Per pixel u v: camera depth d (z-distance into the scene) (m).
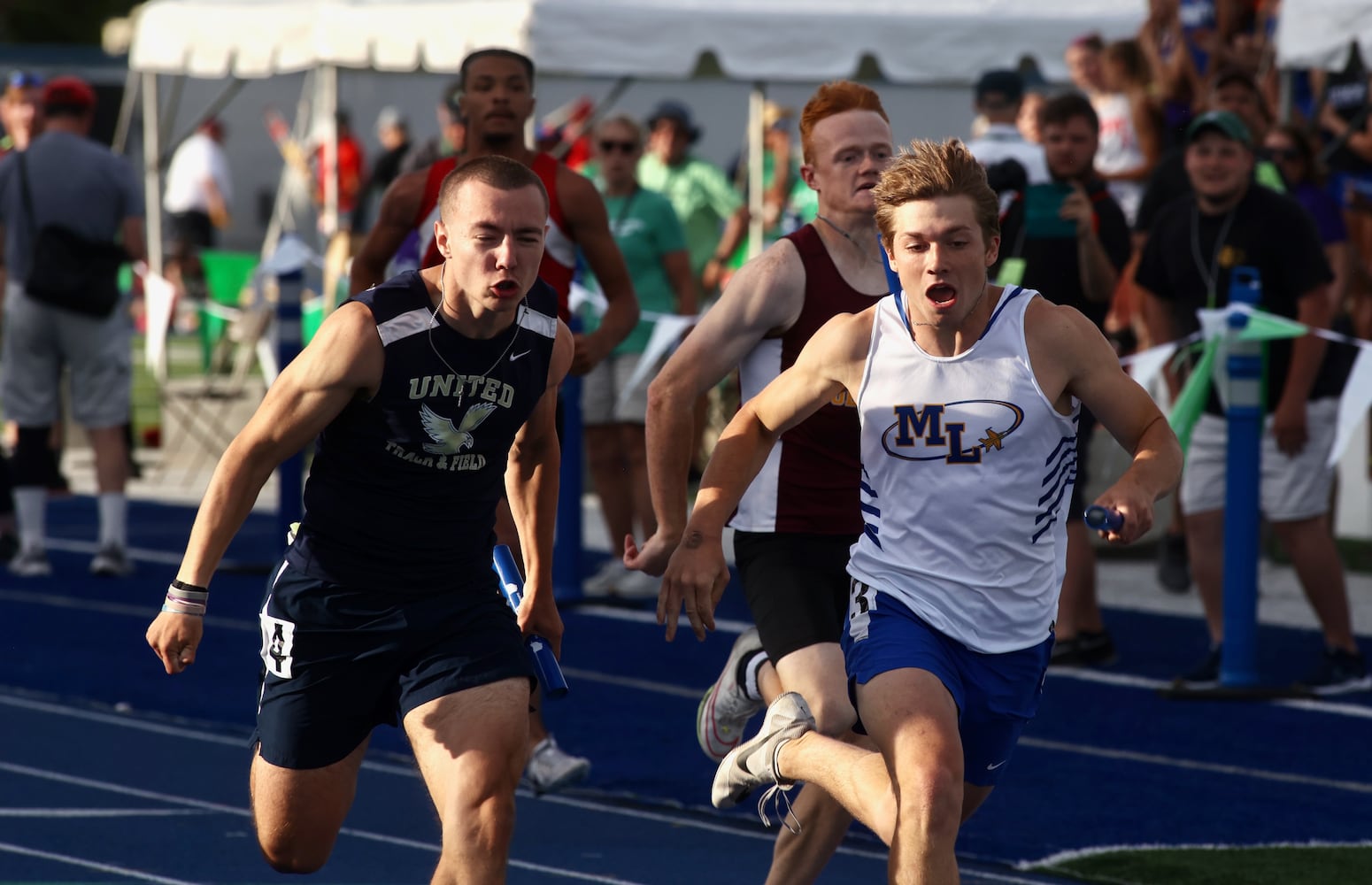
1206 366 26.59
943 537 13.71
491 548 15.20
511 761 13.95
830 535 16.08
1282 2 36.62
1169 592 37.22
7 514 40.88
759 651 16.45
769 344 16.53
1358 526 42.91
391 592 14.52
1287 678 28.69
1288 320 27.75
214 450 54.66
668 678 29.23
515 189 13.59
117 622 33.66
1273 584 37.84
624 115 35.97
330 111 47.41
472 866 13.52
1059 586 14.14
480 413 14.18
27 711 26.95
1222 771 23.39
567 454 35.38
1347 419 26.48
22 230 37.59
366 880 18.67
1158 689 28.11
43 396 38.53
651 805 21.95
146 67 51.72
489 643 14.48
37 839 20.03
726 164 66.50
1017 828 20.69
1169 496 36.97
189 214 84.19
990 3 45.06
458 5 42.97
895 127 59.34
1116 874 18.89
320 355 13.73
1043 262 28.58
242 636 32.47
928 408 13.63
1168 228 28.61
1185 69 40.22
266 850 15.23
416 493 14.33
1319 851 19.73
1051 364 13.60
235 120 86.94
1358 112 42.19
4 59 80.31
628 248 35.94
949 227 13.20
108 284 37.88
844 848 20.11
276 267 36.75
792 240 16.48
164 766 23.73
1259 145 34.22
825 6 43.81
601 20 41.81
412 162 46.91
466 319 13.94
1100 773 23.27
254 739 15.15
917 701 13.23
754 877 18.89
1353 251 34.62
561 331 15.13
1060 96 29.19
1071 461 13.92
